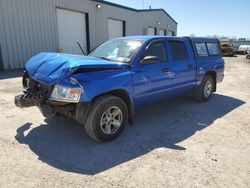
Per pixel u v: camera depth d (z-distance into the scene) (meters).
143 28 26.94
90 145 3.96
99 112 3.87
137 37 5.20
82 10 17.44
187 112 5.93
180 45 5.82
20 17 13.33
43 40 14.81
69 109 3.78
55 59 4.10
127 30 23.38
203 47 6.72
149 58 4.54
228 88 9.40
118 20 22.00
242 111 6.12
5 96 7.02
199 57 6.43
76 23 17.33
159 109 6.15
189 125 5.01
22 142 4.01
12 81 9.45
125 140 4.19
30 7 13.79
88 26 18.19
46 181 2.93
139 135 4.43
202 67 6.46
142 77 4.54
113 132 4.16
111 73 4.06
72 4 16.55
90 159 3.51
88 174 3.11
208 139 4.29
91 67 3.80
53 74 3.72
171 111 6.00
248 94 8.27
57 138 4.20
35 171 3.15
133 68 4.41
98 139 3.99
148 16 27.81
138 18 25.38
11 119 5.08
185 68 5.79
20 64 13.62
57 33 15.75
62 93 3.59
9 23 12.83
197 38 6.52
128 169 3.25
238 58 31.69
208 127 4.91
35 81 4.15
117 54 4.81
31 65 4.34
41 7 14.43
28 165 3.29
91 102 3.88
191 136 4.42
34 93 4.09
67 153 3.67
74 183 2.91
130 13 23.56
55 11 15.41
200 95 6.78
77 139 4.18
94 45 19.06
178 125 5.00
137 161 3.47
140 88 4.54
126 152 3.75
